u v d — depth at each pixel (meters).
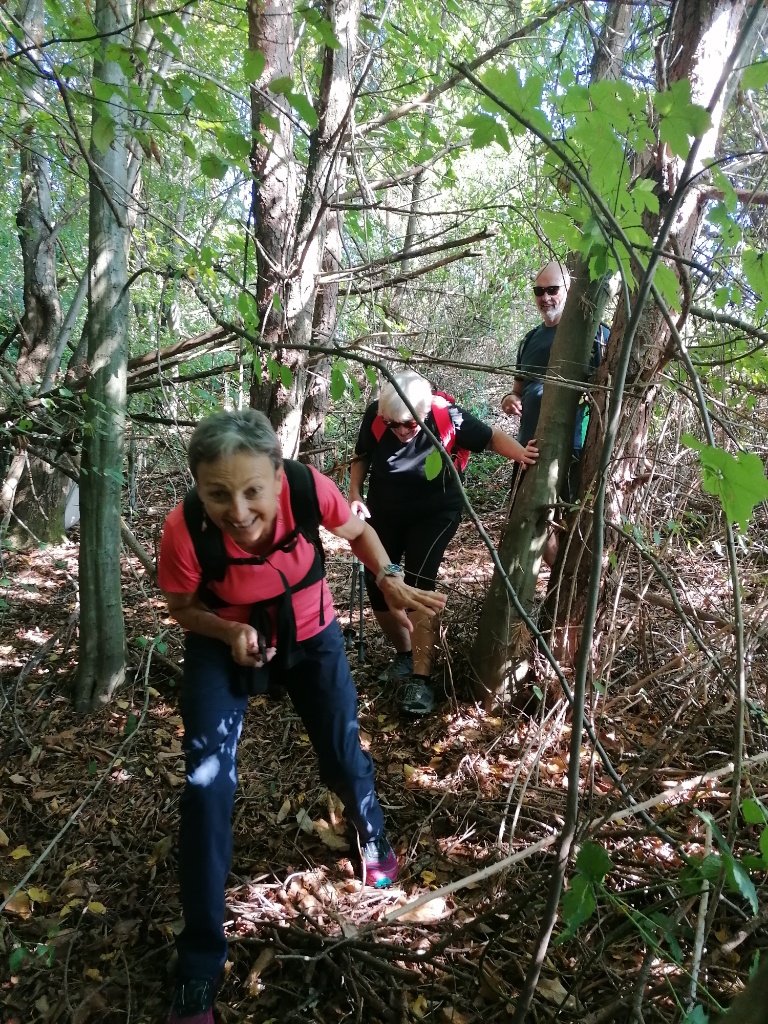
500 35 3.81
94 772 2.68
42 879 2.19
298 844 2.25
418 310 6.57
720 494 0.95
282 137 3.01
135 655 3.44
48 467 5.00
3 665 3.47
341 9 2.87
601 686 2.37
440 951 1.67
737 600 1.06
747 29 0.85
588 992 1.63
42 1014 1.73
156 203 5.29
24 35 1.75
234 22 3.57
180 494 5.07
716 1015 1.46
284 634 1.78
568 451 2.70
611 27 2.51
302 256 2.94
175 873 2.17
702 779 1.46
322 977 1.77
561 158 0.95
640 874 1.89
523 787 2.19
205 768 1.65
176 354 3.45
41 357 4.94
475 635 3.09
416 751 2.70
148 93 2.09
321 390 5.04
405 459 2.78
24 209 4.81
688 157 0.88
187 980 1.59
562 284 3.25
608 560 2.46
